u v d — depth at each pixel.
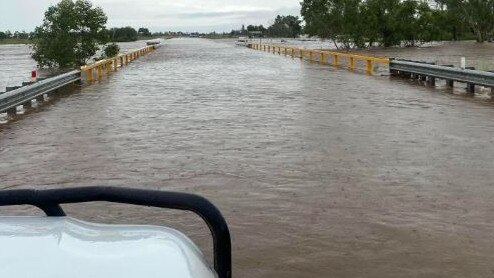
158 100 16.62
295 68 31.59
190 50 74.00
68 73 20.56
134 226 2.01
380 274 4.73
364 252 5.18
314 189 7.10
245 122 12.27
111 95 18.27
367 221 5.94
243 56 50.72
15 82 27.59
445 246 5.28
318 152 9.12
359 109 13.96
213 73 28.50
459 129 10.98
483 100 15.51
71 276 1.49
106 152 9.40
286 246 5.32
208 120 12.64
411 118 12.43
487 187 7.07
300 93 18.00
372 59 26.28
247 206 6.47
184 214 6.25
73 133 11.26
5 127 12.28
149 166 8.38
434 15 88.19
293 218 6.07
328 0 71.12
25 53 89.25
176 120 12.71
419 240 5.43
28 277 1.47
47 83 17.17
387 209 6.31
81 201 2.15
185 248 1.84
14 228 1.84
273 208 6.39
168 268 1.58
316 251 5.21
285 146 9.64
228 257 2.26
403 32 73.44
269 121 12.34
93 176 7.86
